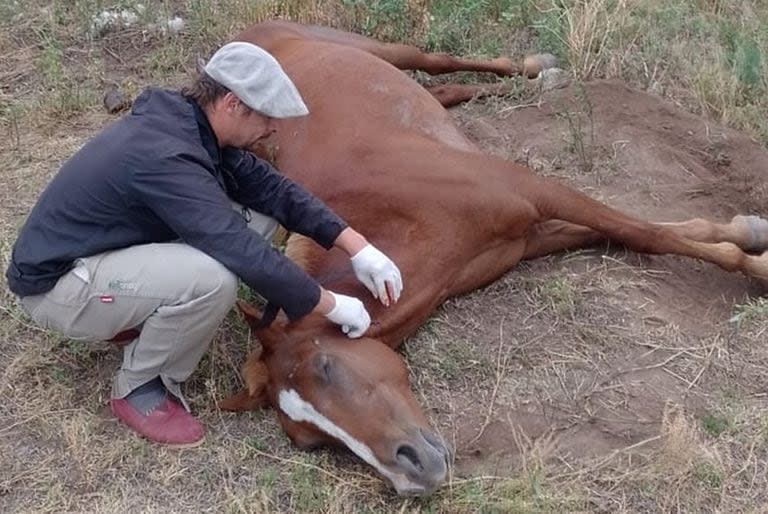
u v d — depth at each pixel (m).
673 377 4.28
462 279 4.49
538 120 5.93
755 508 3.74
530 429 4.06
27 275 3.84
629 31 6.55
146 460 3.96
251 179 4.03
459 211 4.39
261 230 4.19
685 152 5.71
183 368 4.05
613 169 5.52
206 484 3.87
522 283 4.69
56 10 6.90
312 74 5.12
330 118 4.84
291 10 6.69
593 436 4.02
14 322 4.53
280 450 3.97
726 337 4.50
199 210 3.62
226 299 3.84
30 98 6.18
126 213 3.75
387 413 3.63
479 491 3.73
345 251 4.08
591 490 3.79
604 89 6.08
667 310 4.64
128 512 3.77
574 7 6.52
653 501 3.77
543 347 4.40
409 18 6.68
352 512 3.73
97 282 3.81
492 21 6.85
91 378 4.30
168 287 3.78
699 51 6.50
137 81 6.38
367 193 4.46
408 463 3.52
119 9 6.93
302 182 4.61
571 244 4.89
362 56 5.25
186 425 4.02
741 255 4.82
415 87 5.25
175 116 3.69
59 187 3.80
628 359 4.36
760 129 5.96
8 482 3.88
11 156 5.70
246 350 4.38
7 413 4.17
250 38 5.73
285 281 3.68
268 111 3.67
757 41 6.62
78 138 5.86
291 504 3.77
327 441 3.79
